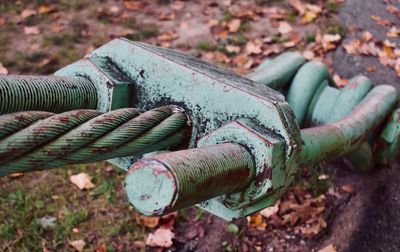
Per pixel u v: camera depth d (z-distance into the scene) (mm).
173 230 1387
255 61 1942
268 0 2262
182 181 719
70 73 936
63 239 1360
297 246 1366
